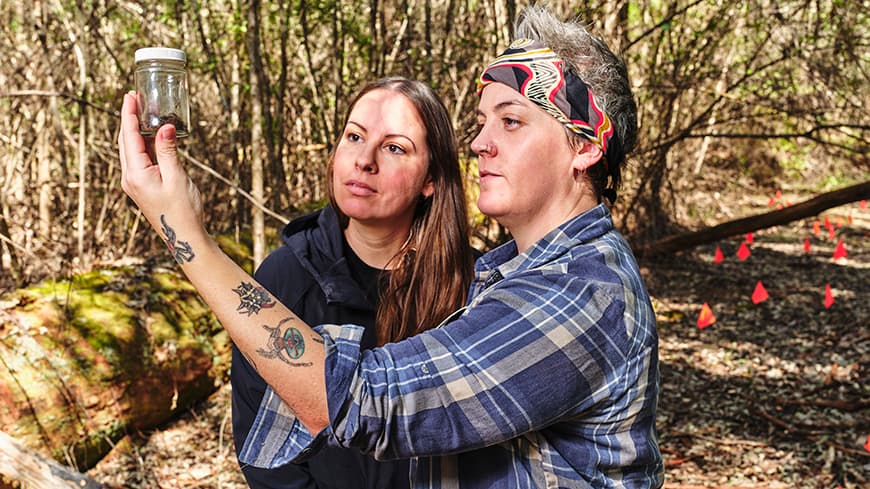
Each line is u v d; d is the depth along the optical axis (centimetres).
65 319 412
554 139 118
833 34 729
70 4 607
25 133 644
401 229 199
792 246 1044
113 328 427
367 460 188
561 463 112
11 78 605
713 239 775
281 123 707
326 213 200
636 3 802
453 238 199
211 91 767
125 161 109
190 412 470
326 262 193
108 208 649
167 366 445
